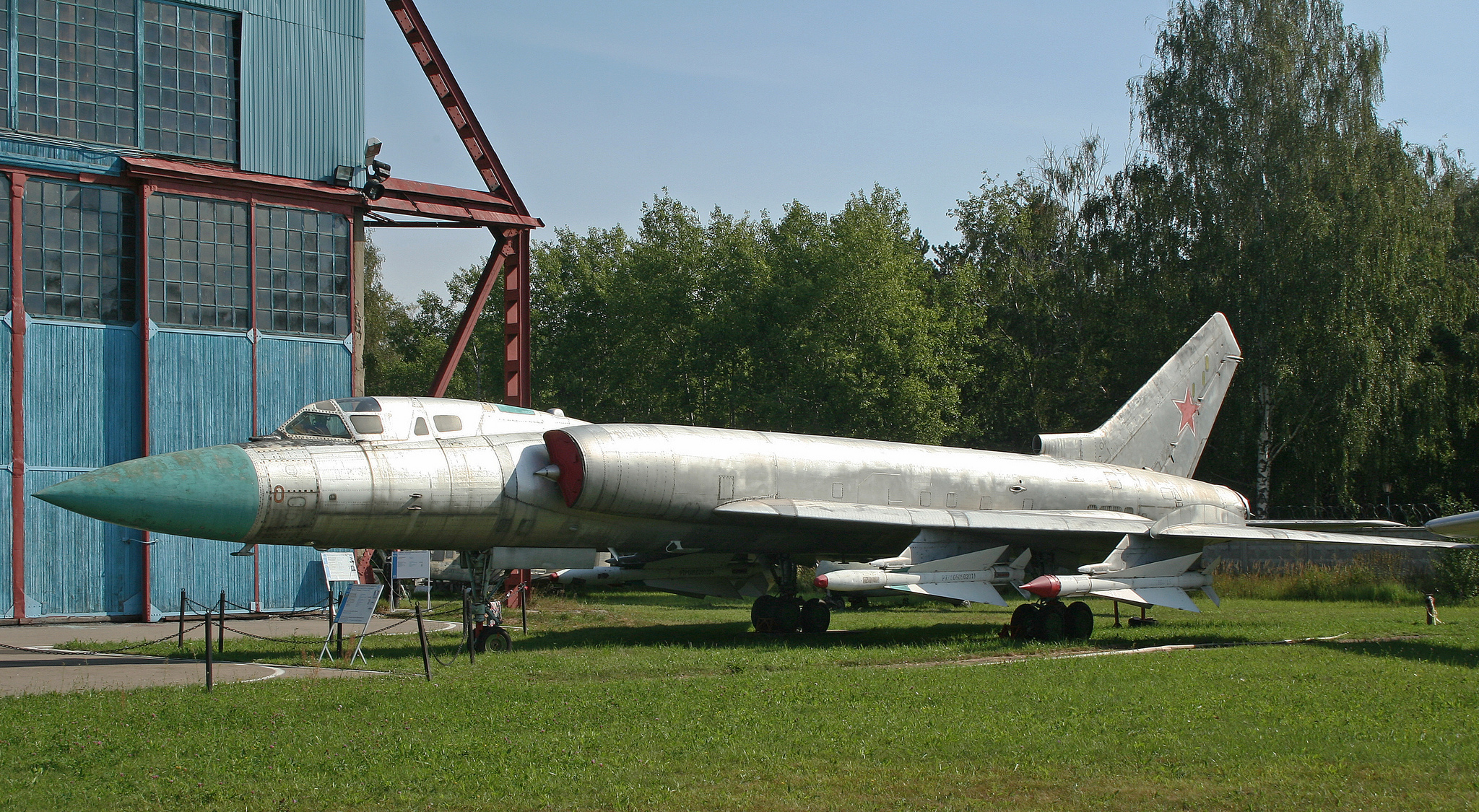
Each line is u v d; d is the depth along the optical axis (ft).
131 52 74.59
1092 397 148.46
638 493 51.21
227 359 75.97
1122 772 24.62
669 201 160.04
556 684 36.73
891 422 121.90
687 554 56.90
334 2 82.17
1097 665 42.32
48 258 71.05
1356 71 118.42
